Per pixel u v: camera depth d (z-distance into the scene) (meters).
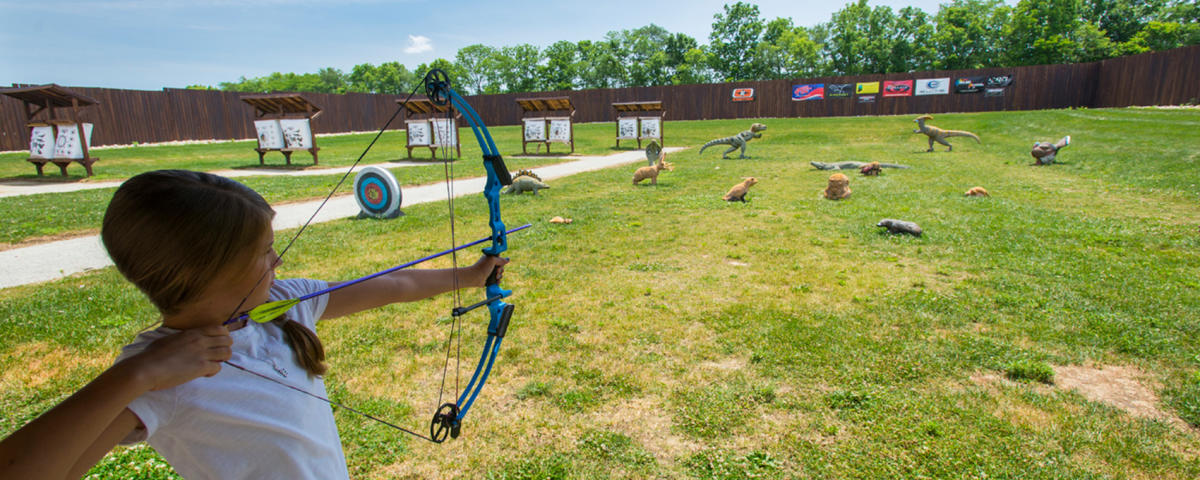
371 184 10.06
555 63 89.56
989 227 8.84
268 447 1.10
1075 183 13.31
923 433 3.45
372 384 4.05
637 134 27.86
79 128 16.55
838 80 43.69
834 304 5.58
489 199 1.65
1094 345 4.61
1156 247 7.64
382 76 105.31
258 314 1.10
